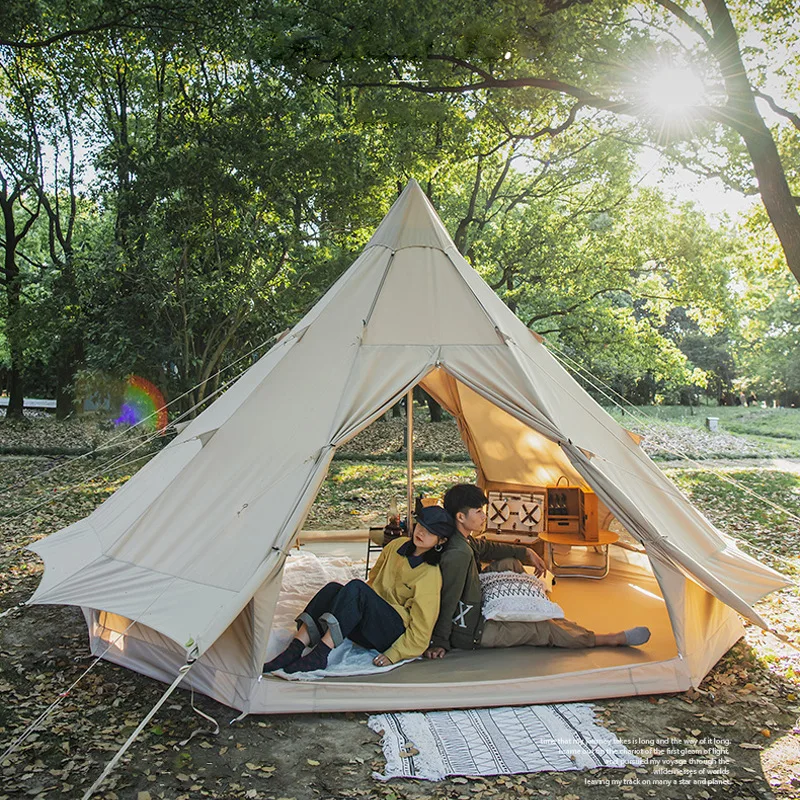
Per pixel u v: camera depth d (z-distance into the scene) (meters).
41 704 4.22
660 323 24.00
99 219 23.97
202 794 3.32
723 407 36.00
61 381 22.17
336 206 15.37
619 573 6.52
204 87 16.09
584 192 20.97
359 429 4.51
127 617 4.11
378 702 4.06
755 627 5.57
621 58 10.01
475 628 4.66
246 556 4.16
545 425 4.56
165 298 15.38
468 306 5.16
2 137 19.08
